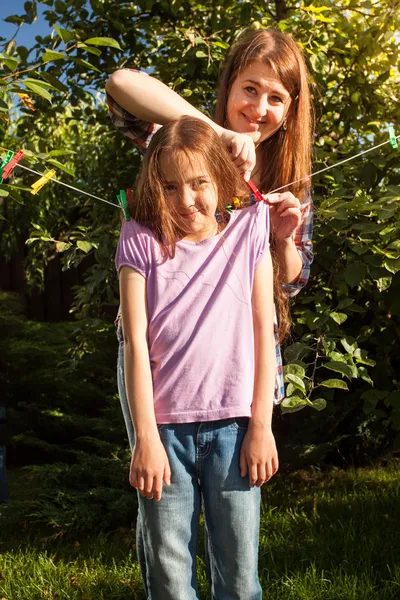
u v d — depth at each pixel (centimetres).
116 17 397
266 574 271
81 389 484
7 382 489
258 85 195
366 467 429
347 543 292
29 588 278
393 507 341
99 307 409
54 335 574
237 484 164
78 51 391
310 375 359
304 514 334
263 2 393
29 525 360
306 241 210
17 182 245
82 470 372
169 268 166
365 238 303
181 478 164
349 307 299
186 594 166
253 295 173
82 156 605
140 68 421
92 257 718
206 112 378
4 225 671
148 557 168
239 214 173
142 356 163
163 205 163
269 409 167
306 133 206
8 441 439
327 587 256
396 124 390
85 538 345
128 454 387
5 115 225
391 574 262
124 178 411
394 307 313
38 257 675
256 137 199
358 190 321
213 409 162
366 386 378
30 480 449
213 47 378
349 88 390
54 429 476
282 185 206
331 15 374
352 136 411
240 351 166
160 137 165
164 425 164
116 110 195
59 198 607
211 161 163
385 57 394
